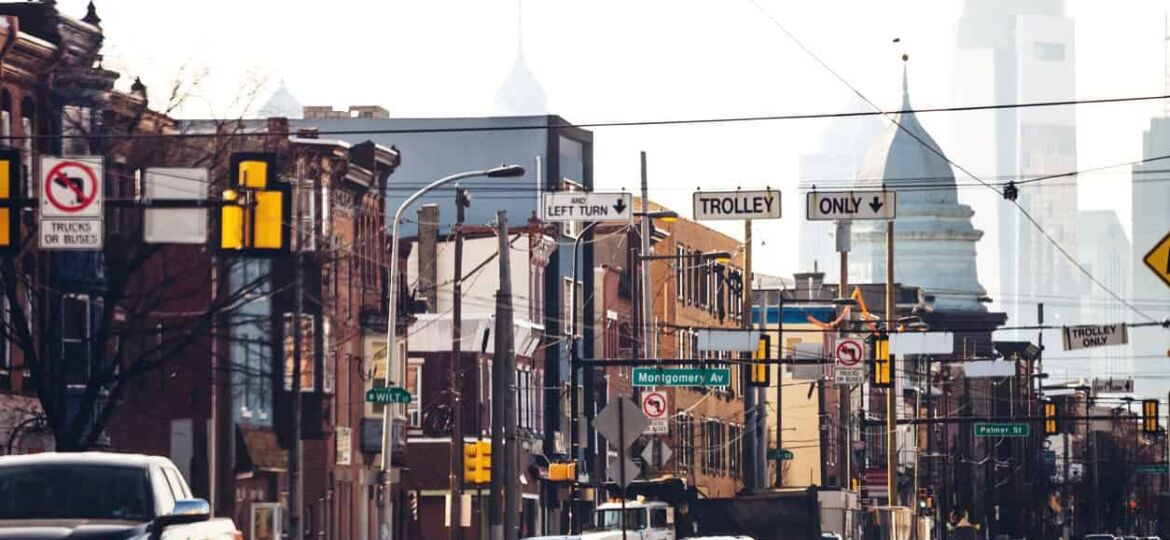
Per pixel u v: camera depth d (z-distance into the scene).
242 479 107.50
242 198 59.97
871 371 131.00
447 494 143.12
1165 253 51.78
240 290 86.75
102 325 80.38
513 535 106.62
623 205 88.25
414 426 144.12
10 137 79.62
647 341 180.38
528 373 154.50
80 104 90.38
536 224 156.00
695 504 125.06
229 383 98.25
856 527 137.75
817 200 82.25
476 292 153.50
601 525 109.75
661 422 121.25
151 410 98.81
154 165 86.94
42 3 90.38
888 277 150.75
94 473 40.09
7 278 79.81
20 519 39.12
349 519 123.88
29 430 88.38
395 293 104.12
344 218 123.19
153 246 80.56
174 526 39.16
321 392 113.38
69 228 61.66
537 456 155.25
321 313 111.38
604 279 170.75
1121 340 138.00
